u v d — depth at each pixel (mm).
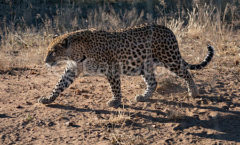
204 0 46625
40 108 22969
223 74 29047
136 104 23562
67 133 19734
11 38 39094
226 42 37656
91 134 19609
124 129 20141
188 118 21484
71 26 43781
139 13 49469
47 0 54312
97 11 50219
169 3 51562
